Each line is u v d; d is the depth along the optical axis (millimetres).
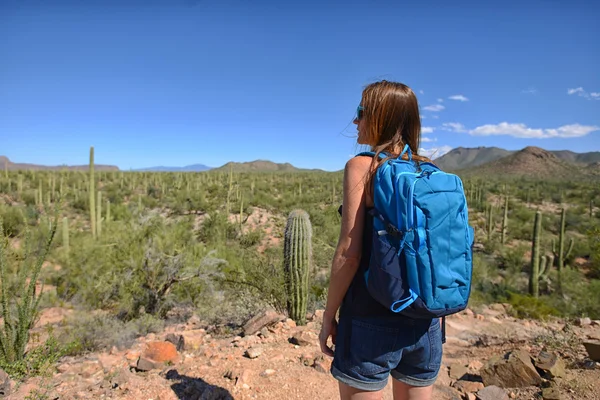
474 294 9195
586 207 46250
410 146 1873
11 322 4309
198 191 32438
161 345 3830
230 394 3014
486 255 22344
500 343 4895
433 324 1777
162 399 3000
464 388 3398
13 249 5555
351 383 1703
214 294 7297
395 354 1669
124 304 7137
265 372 3387
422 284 1491
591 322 6238
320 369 3461
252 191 37625
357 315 1691
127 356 4199
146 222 9195
